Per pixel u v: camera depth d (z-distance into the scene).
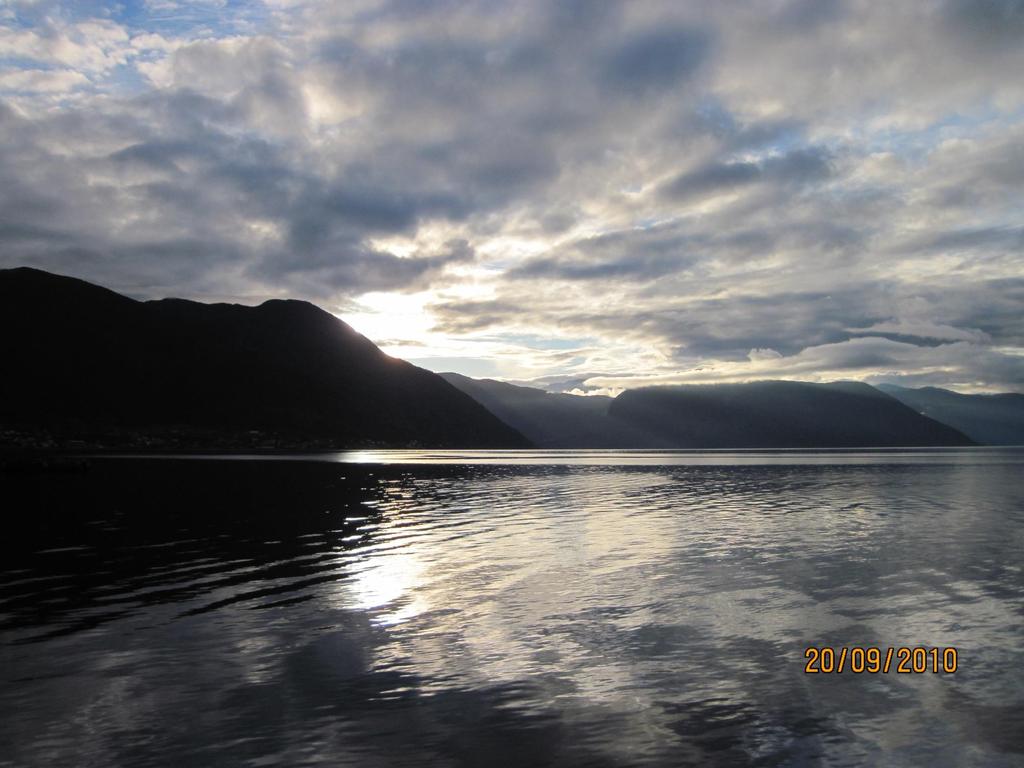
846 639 13.66
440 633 14.19
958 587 18.25
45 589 18.47
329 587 18.58
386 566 21.55
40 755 8.84
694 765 8.59
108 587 18.70
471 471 92.69
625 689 11.08
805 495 49.88
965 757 8.80
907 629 14.34
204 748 9.04
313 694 10.90
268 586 18.75
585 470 96.62
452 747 9.07
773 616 15.40
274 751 8.96
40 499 44.41
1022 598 16.98
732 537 27.77
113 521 33.28
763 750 9.00
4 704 10.48
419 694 10.89
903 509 39.16
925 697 10.75
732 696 10.80
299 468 94.88
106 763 8.63
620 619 15.18
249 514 36.56
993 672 11.82
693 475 81.25
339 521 33.59
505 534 28.77
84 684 11.31
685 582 19.02
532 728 9.65
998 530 29.66
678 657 12.63
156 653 12.92
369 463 120.81
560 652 12.93
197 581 19.42
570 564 21.78
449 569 21.02
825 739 9.32
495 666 12.20
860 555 23.33
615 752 8.94
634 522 33.12
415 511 38.47
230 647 13.28
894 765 8.60
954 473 83.50
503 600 17.00
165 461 113.38
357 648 13.20
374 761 8.70
